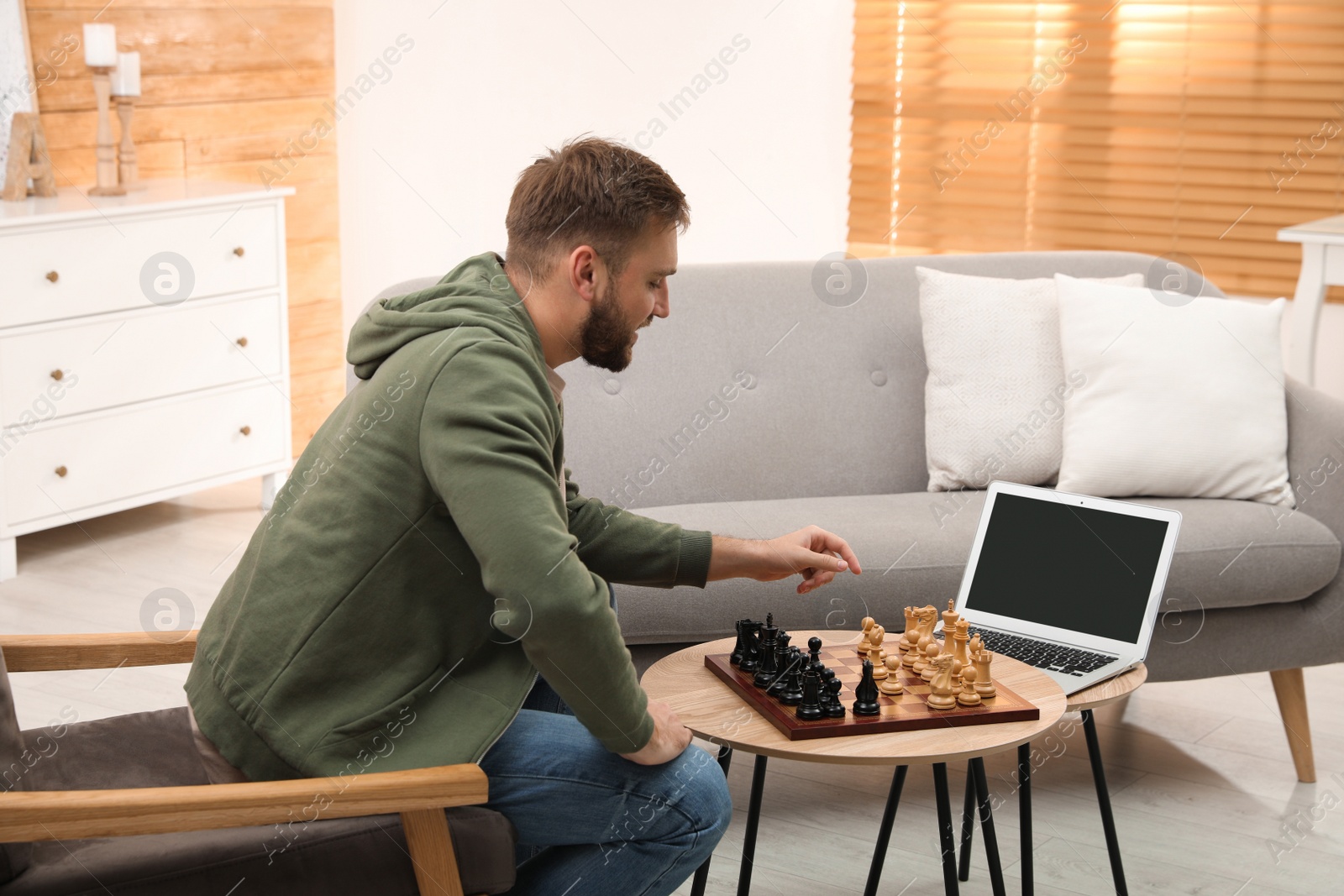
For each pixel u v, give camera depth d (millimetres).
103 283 3453
